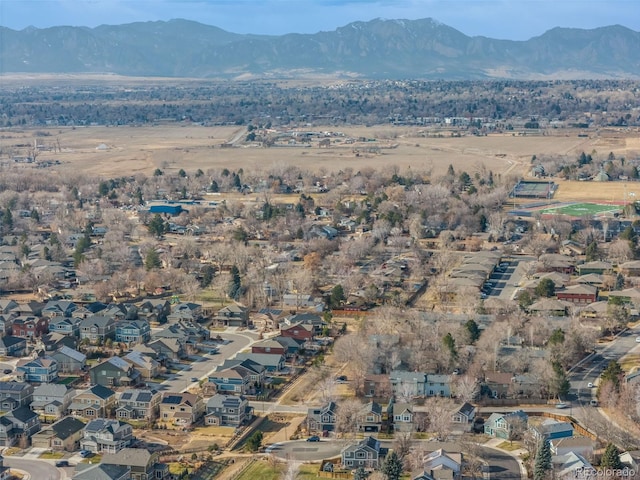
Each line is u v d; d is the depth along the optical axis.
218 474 171.25
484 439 185.88
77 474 164.75
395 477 164.38
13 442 186.75
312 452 180.50
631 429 187.88
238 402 196.00
